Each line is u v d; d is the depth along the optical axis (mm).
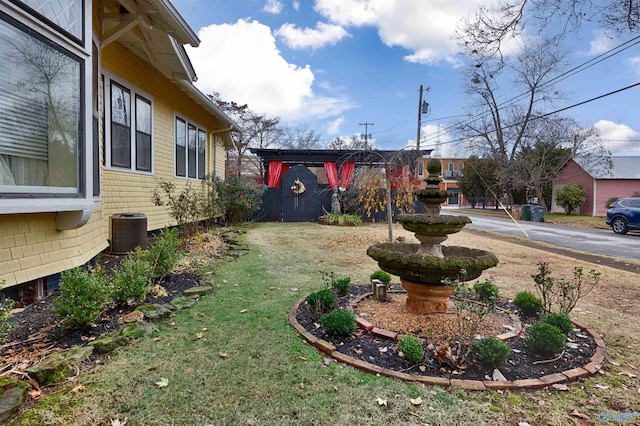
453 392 2273
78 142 3518
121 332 2893
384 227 12984
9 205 2789
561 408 2141
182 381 2320
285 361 2635
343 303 3932
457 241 10109
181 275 4832
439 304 3436
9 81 2879
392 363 2613
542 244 9922
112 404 2053
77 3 3461
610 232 13711
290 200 14922
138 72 6734
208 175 11062
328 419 1995
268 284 4746
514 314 3695
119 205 6090
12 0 2777
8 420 1873
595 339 3166
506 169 22609
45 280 3656
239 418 1980
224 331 3148
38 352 2533
